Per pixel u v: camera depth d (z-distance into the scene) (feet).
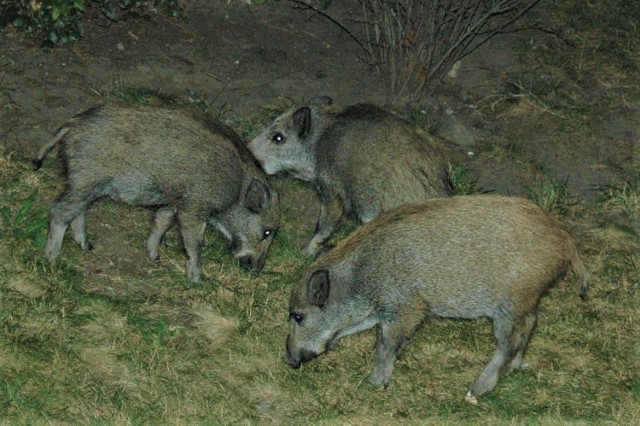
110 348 28.81
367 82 39.24
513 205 28.12
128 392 27.81
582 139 38.19
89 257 31.40
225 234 31.91
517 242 27.63
